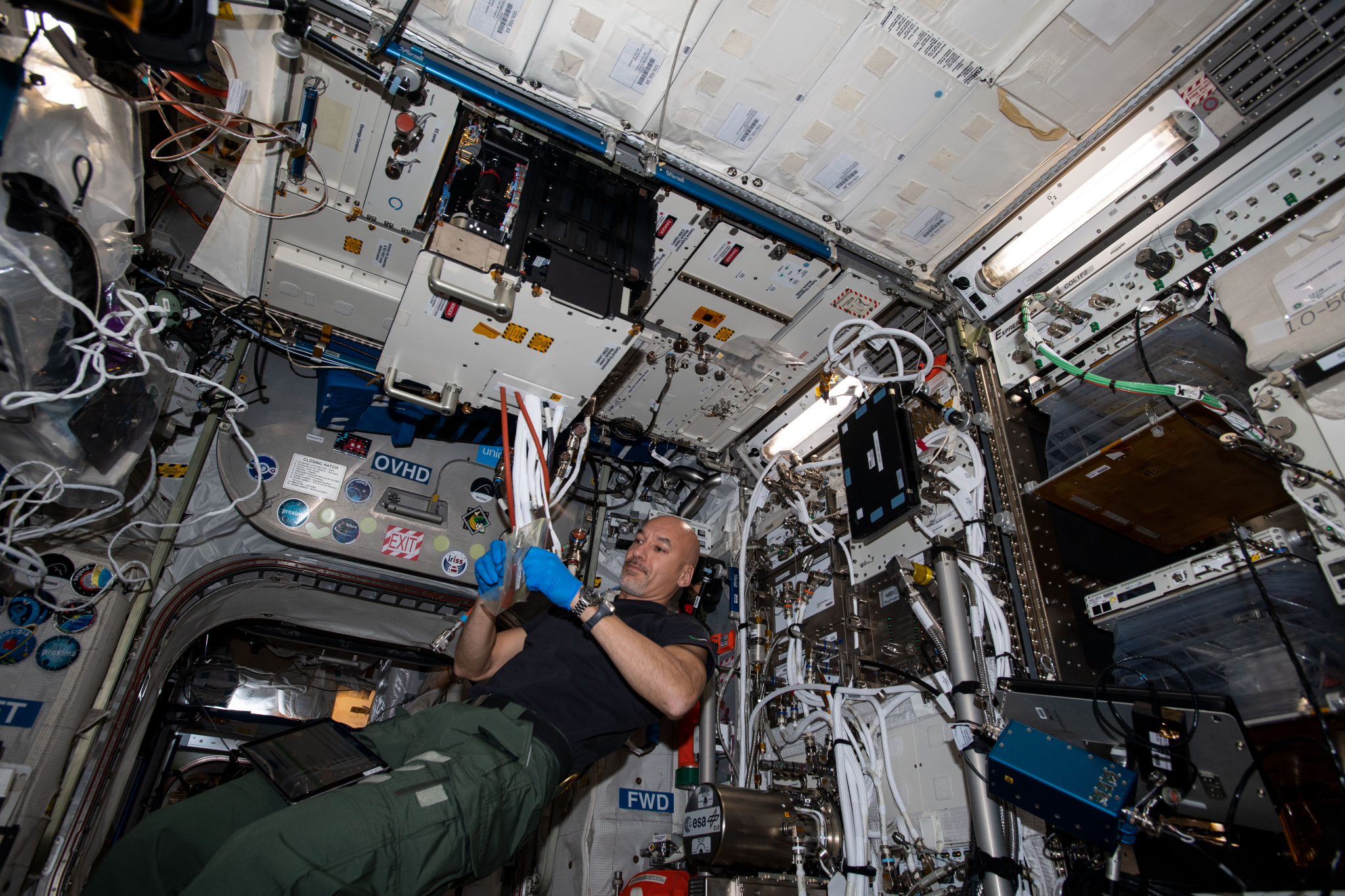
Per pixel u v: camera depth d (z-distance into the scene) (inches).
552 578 96.0
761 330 155.7
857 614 143.8
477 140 115.0
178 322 124.6
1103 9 104.3
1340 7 96.2
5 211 71.2
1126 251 117.4
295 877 62.1
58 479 85.5
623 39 110.7
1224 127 107.3
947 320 146.0
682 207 131.2
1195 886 79.7
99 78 81.6
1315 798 82.9
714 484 193.3
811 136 123.6
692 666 98.1
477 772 80.3
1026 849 100.9
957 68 112.8
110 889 69.0
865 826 118.0
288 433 156.8
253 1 93.4
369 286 142.1
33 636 99.2
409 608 171.2
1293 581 85.1
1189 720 77.0
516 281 107.8
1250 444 91.9
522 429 116.0
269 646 203.8
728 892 119.3
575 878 157.6
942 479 129.7
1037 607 115.0
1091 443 119.6
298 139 112.9
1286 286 89.9
